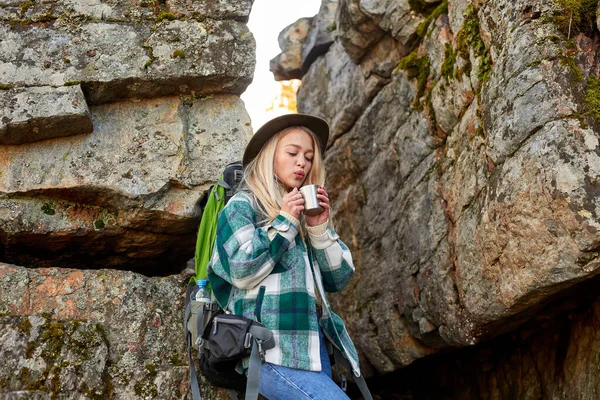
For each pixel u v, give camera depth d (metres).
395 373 5.55
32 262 3.32
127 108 3.32
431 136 4.27
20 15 3.23
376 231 5.09
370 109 5.36
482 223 3.32
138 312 2.97
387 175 4.96
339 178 5.88
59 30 3.23
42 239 3.16
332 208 5.98
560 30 2.92
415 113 4.52
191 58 3.31
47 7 3.26
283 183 2.74
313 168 2.78
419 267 4.27
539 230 2.82
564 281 2.78
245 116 3.44
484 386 4.60
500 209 3.10
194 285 2.94
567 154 2.67
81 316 2.90
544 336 4.04
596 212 2.57
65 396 2.67
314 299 2.53
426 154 4.36
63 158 3.14
